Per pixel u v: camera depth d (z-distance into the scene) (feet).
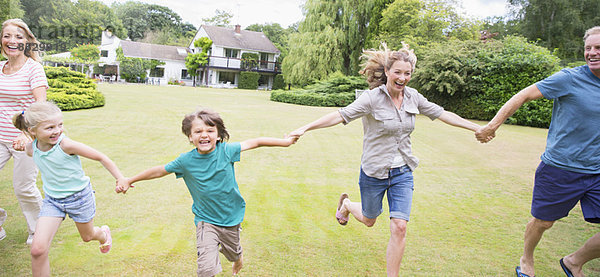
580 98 8.67
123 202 14.65
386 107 9.12
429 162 24.18
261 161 22.86
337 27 84.43
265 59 142.82
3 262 9.72
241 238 11.83
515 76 49.65
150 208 14.15
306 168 21.70
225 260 10.47
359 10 81.56
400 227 8.83
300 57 88.02
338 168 22.00
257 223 13.14
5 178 17.03
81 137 26.76
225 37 137.39
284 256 10.68
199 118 8.01
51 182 8.28
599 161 8.79
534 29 90.33
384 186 9.43
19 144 9.29
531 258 9.92
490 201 16.52
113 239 11.39
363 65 10.02
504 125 46.85
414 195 17.13
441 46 56.08
